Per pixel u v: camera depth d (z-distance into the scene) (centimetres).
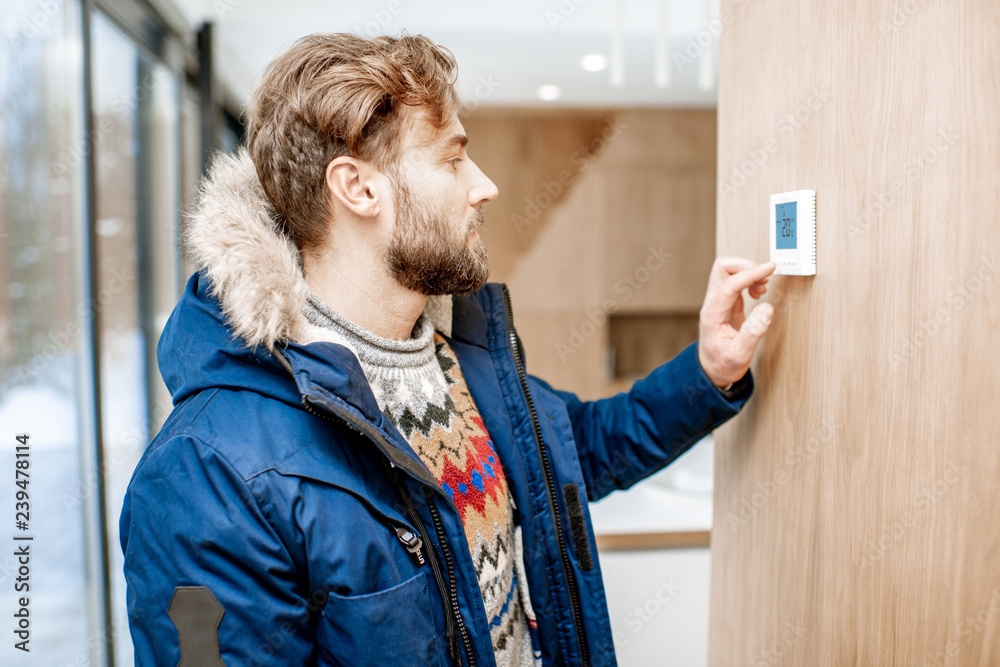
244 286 66
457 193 79
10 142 151
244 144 84
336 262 79
